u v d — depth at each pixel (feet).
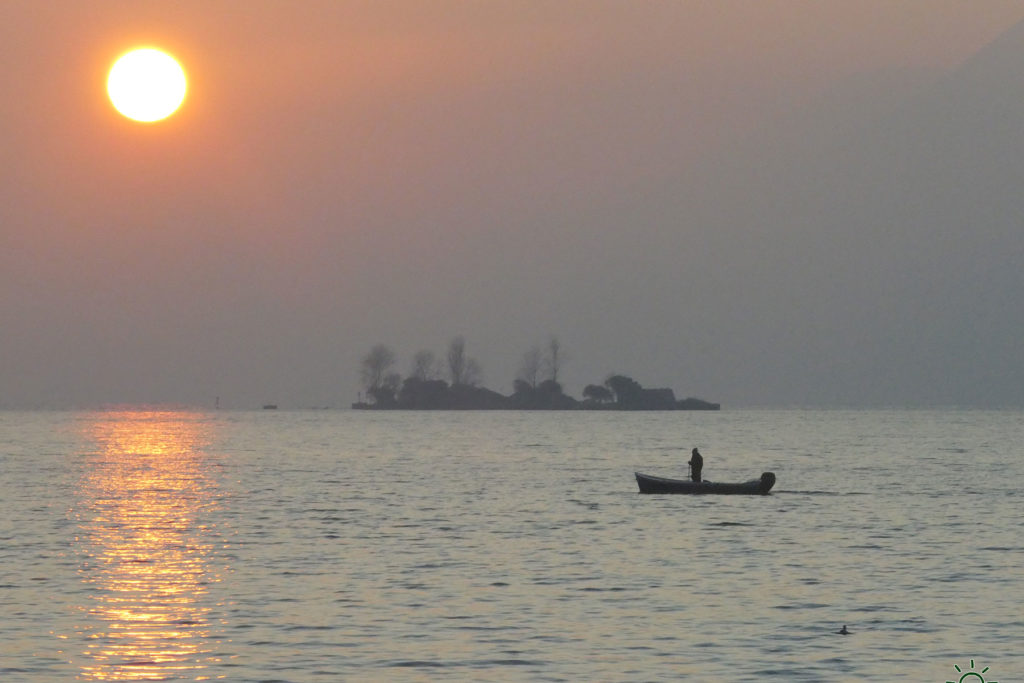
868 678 444.55
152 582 624.18
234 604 565.12
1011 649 484.33
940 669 456.86
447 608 557.74
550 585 619.67
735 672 451.53
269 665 456.45
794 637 502.79
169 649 478.18
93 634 501.15
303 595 588.50
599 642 493.36
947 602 574.97
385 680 439.22
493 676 444.14
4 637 495.41
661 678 443.32
